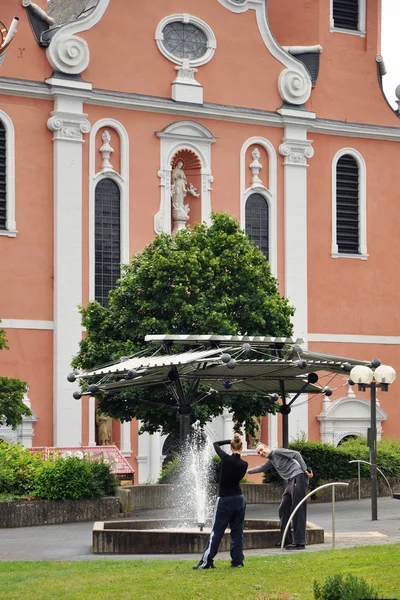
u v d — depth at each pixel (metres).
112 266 60.09
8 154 57.84
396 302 68.12
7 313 57.47
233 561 26.08
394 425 67.50
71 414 58.22
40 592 23.64
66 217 58.75
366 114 67.88
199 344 38.56
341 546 29.72
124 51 60.81
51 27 60.75
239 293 50.12
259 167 64.19
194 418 48.25
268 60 64.81
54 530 37.78
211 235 51.38
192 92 62.28
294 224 65.06
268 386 41.41
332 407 65.00
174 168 62.19
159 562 27.19
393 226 68.31
